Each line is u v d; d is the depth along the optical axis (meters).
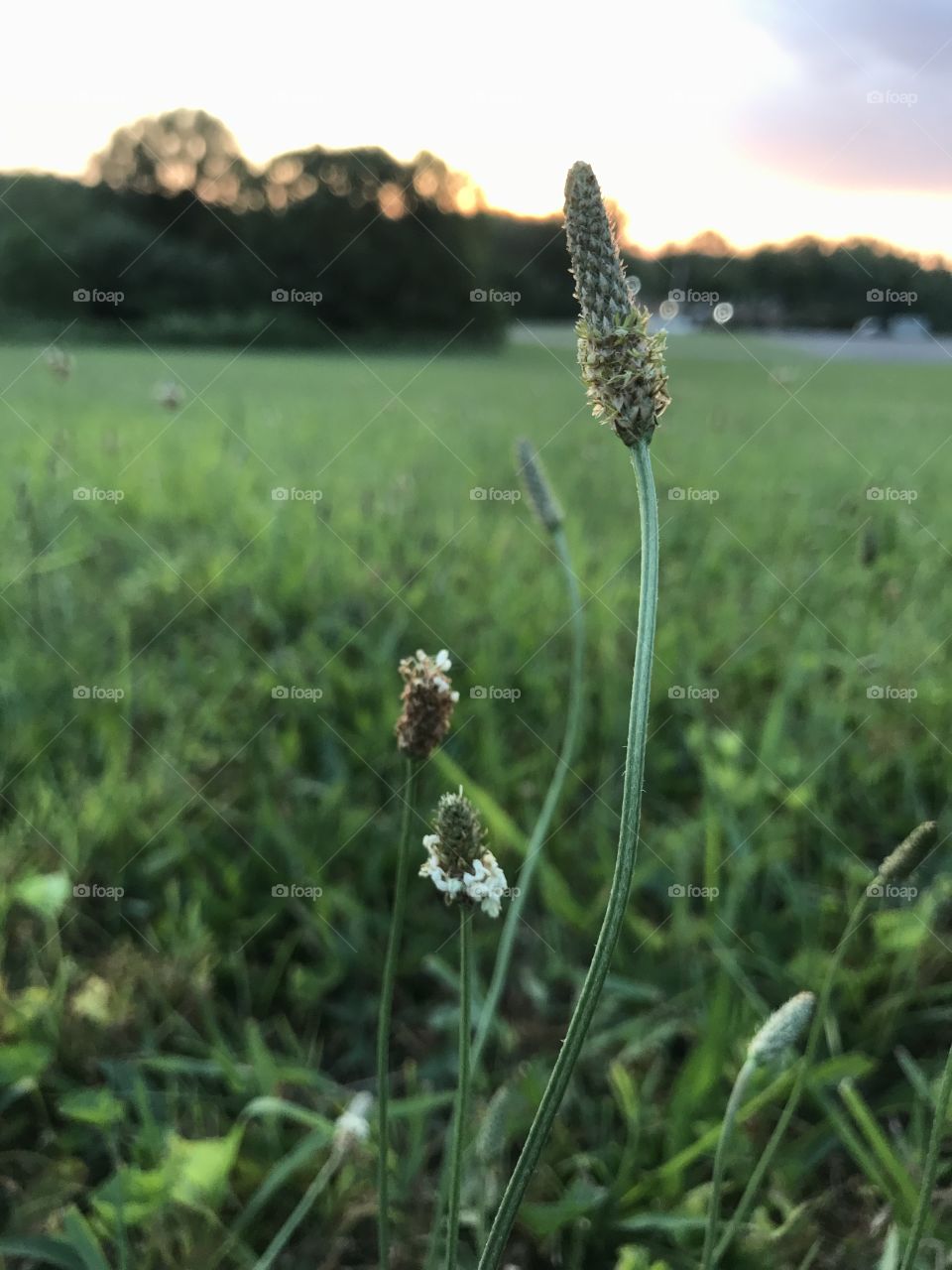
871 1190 0.25
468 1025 0.16
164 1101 0.27
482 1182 0.21
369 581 0.57
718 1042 0.26
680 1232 0.23
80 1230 0.19
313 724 0.44
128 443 0.89
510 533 0.65
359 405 1.21
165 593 0.56
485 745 0.40
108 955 0.32
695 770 0.43
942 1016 0.29
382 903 0.35
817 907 0.34
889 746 0.42
